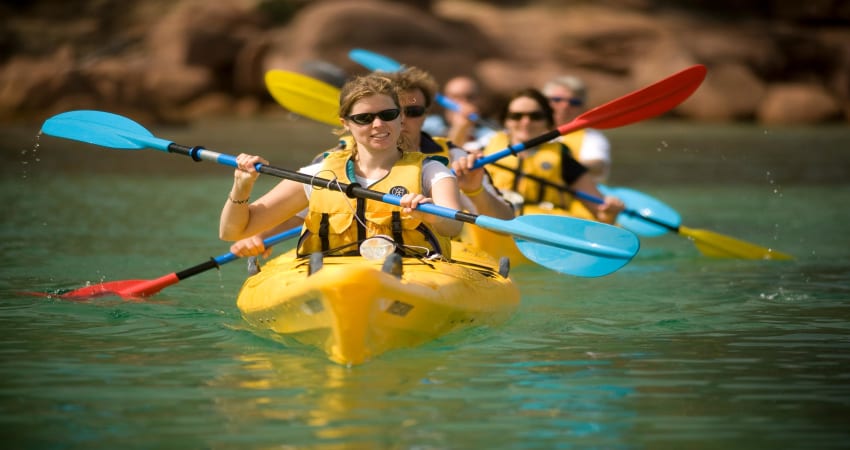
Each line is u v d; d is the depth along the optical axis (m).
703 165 37.34
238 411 8.40
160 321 12.04
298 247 11.84
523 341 11.03
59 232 19.92
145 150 40.31
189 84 62.66
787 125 63.09
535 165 18.03
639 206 20.27
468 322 11.05
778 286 14.91
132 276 15.38
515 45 69.00
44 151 38.75
